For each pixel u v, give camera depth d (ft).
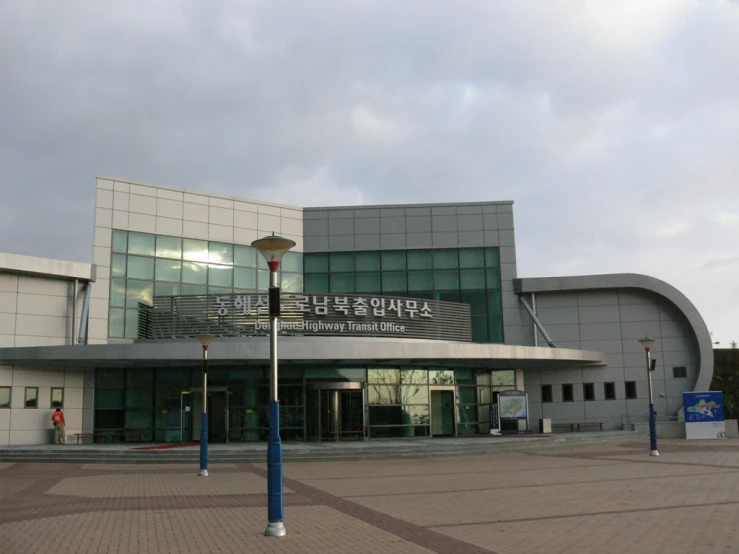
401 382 119.34
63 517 46.91
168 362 111.24
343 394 115.03
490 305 143.54
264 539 38.99
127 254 127.13
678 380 139.54
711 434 127.54
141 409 117.08
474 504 51.57
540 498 54.24
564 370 141.08
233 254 138.41
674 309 141.38
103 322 122.52
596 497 54.19
